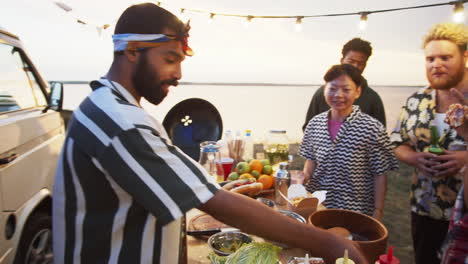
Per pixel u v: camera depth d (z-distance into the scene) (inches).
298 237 33.7
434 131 75.5
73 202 32.3
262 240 48.5
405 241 147.2
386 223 167.3
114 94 32.7
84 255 32.3
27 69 88.6
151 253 32.0
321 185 86.3
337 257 34.0
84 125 31.1
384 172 80.0
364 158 81.4
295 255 45.7
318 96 120.0
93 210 32.0
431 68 75.7
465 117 56.8
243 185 65.8
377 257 42.1
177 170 30.6
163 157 30.5
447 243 49.3
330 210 50.8
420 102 84.1
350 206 82.3
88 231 32.0
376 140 79.2
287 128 530.3
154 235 32.1
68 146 31.8
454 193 76.2
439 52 73.5
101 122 30.3
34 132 70.1
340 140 82.0
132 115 31.0
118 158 29.3
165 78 34.5
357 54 112.8
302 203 57.2
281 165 67.7
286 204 64.9
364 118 80.5
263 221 32.6
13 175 58.0
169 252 33.4
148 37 32.3
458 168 71.3
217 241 47.4
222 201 31.5
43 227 72.8
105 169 29.9
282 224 33.3
